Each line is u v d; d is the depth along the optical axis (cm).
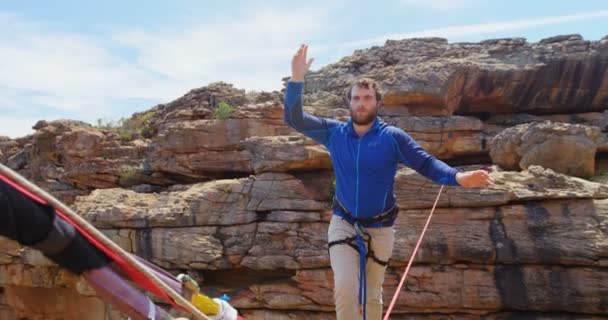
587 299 1625
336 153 526
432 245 1784
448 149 2338
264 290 1994
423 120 2345
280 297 1967
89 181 2934
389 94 2420
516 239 1714
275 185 2061
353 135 524
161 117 3238
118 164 2858
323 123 538
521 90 2527
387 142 506
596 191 1698
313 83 3123
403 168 1962
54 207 228
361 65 3084
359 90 515
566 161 1916
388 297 1816
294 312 1975
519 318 1703
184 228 2092
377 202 516
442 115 2455
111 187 2886
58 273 2425
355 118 517
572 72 2469
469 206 1788
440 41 2994
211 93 3094
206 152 2569
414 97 2417
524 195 1730
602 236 1631
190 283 334
